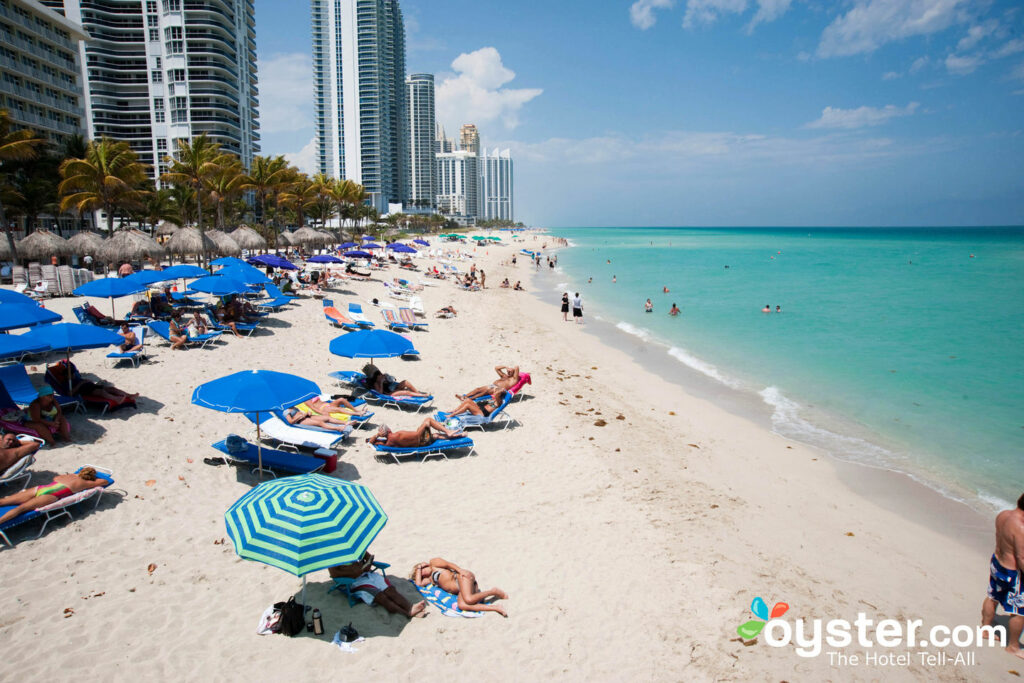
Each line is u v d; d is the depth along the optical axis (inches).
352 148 6673.2
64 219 1979.6
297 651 220.1
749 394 639.1
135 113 3754.9
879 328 1026.7
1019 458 461.4
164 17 3644.2
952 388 656.4
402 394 518.9
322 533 213.3
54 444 361.4
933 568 311.9
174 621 230.2
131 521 293.3
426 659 223.0
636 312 1242.6
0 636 212.8
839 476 427.8
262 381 328.2
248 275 746.8
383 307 1007.0
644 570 294.8
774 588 285.6
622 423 530.3
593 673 223.1
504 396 503.8
